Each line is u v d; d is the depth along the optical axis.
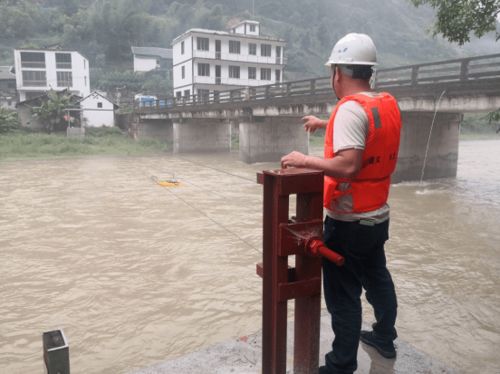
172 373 2.47
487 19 8.75
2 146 34.53
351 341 2.20
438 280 7.44
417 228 11.12
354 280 2.23
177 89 51.97
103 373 4.89
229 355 2.65
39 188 18.11
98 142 40.25
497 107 14.11
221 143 38.53
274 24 112.75
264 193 1.85
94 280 7.65
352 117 1.91
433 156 19.84
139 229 11.16
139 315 6.28
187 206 14.16
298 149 29.61
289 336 2.80
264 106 25.50
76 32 90.94
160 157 33.50
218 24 104.25
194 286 7.31
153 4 122.12
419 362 2.52
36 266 8.42
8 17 89.38
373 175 2.06
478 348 5.16
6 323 6.11
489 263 8.33
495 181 19.55
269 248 1.88
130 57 90.19
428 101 16.14
